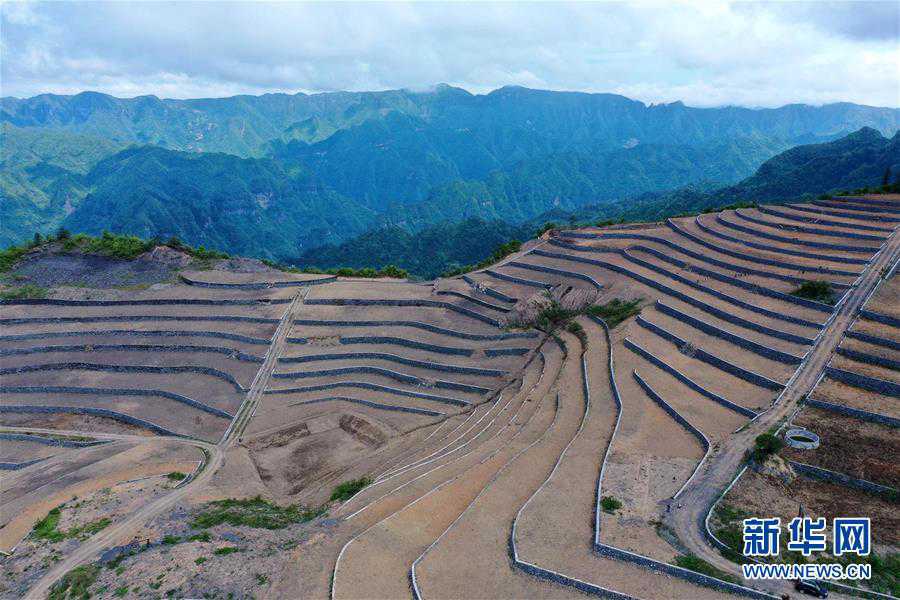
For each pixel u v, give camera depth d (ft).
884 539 110.93
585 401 181.68
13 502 167.02
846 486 127.85
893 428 145.18
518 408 188.96
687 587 101.04
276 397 233.55
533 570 106.42
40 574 128.57
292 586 107.76
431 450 175.42
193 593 108.37
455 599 101.35
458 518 123.65
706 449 144.05
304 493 167.73
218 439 208.74
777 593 97.96
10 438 214.90
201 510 153.79
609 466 139.03
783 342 193.26
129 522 149.79
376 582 106.63
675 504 121.90
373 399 224.12
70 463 194.29
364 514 133.08
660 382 183.73
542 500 126.82
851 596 97.04
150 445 204.74
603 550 110.11
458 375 230.48
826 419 151.94
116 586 114.52
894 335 183.21
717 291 235.20
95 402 236.02
